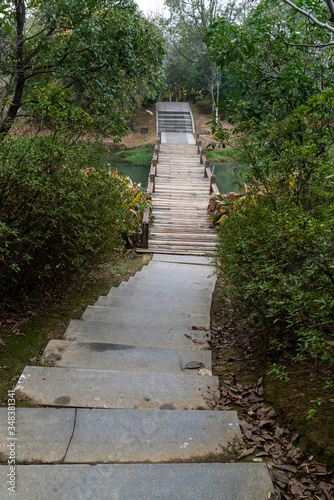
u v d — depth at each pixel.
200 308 4.48
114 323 3.65
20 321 3.41
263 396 2.51
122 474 1.70
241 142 3.96
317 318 2.29
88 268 5.23
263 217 3.20
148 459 1.87
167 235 9.38
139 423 2.10
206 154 26.88
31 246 3.53
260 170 3.66
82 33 7.27
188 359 3.00
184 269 6.90
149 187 12.62
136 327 3.60
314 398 2.26
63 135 3.90
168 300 4.77
